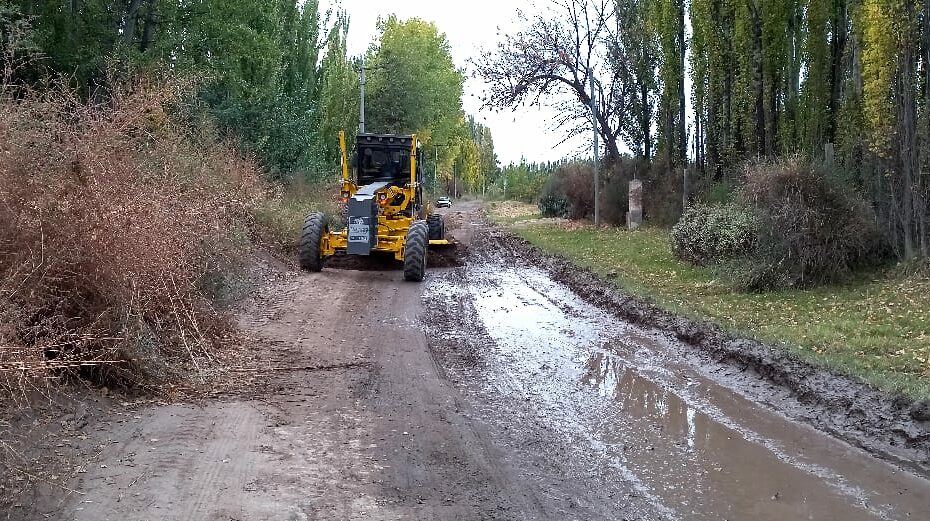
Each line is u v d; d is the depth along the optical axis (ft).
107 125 23.97
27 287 20.27
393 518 15.23
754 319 33.91
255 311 36.24
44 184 21.59
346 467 17.78
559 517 15.60
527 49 105.50
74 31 51.11
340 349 29.48
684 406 23.34
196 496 15.71
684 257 55.77
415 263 48.52
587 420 21.97
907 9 42.80
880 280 41.68
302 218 60.80
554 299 43.68
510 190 272.10
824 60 62.03
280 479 16.83
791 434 20.83
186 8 65.41
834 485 17.38
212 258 30.04
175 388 22.88
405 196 54.54
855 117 51.16
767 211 42.86
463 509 15.80
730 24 75.77
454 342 31.60
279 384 24.26
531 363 28.45
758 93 66.54
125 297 22.31
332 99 111.34
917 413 20.65
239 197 37.22
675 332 32.78
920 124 42.83
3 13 37.81
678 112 92.27
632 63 100.78
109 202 22.13
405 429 20.65
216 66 66.74
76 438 18.34
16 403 17.76
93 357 21.09
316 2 95.55
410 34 166.09
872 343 28.48
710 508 16.14
